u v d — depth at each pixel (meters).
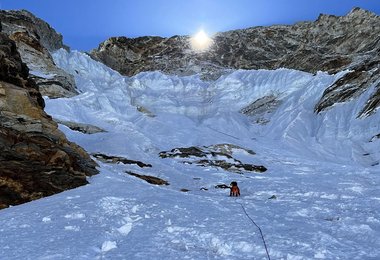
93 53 117.56
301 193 23.53
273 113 68.12
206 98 82.06
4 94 20.97
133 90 82.31
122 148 35.22
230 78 85.56
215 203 17.73
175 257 9.57
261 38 123.81
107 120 52.31
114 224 13.04
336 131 53.19
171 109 74.19
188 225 12.70
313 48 105.69
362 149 46.22
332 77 69.75
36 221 13.52
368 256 9.79
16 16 74.56
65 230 12.20
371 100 54.47
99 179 22.30
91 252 9.84
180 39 126.56
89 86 76.12
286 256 9.65
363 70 63.59
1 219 14.05
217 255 9.88
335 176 30.92
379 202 19.44
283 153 45.88
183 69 107.62
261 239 11.08
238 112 72.81
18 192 17.94
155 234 11.77
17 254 9.62
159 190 20.67
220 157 39.62
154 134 51.91
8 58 23.30
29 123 20.78
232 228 12.36
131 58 120.25
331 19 119.88
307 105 65.19
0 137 18.97
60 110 52.16
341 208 17.92
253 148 47.75
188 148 41.78
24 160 19.05
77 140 37.97
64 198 17.52
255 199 21.27
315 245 10.59
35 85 26.05
